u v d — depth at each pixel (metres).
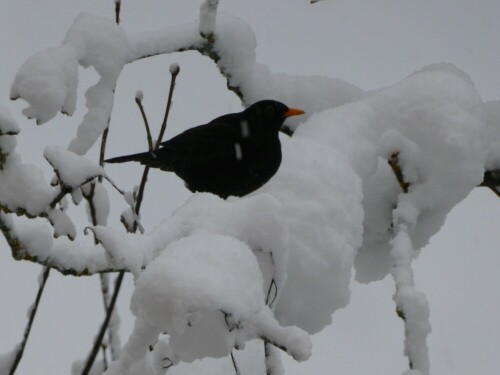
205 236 4.19
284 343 3.83
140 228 5.64
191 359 4.06
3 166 4.45
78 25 6.97
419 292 5.73
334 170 6.25
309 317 5.86
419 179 7.22
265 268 4.98
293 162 6.30
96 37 6.95
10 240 4.33
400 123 7.26
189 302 3.75
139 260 4.25
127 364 4.41
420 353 5.56
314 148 6.45
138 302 3.86
